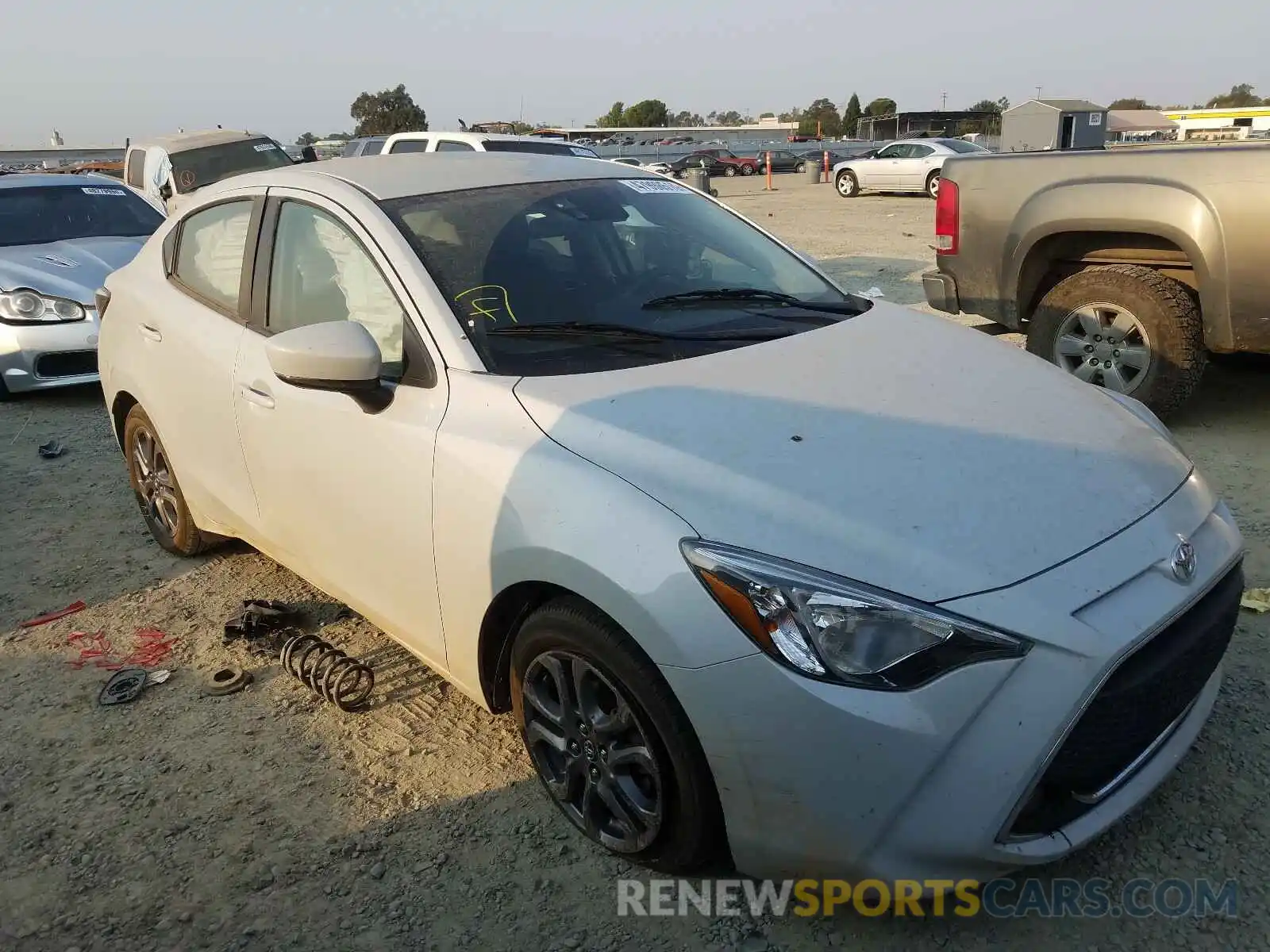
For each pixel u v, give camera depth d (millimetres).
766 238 3832
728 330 3037
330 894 2521
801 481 2238
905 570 2053
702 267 3400
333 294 3164
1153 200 5082
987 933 2291
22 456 6113
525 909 2438
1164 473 2547
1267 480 4648
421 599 2834
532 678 2592
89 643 3811
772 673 2037
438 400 2738
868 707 1982
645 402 2533
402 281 2906
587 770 2514
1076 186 5395
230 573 4359
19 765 3094
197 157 13102
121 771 3037
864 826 2035
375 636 3725
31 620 4000
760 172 39688
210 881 2586
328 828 2748
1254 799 2633
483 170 3502
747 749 2082
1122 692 2096
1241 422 5477
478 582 2582
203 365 3643
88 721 3309
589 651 2344
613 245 3303
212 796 2902
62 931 2451
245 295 3549
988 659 1990
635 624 2174
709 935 2332
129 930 2445
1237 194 4797
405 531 2801
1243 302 4898
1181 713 2395
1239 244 4824
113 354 4352
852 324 3209
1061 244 5715
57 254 7621
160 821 2809
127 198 8961
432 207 3166
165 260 4152
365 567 3033
